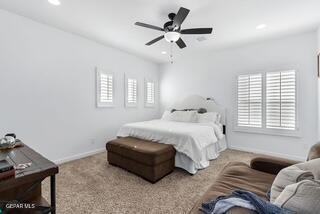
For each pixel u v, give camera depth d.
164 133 3.02
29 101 2.88
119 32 3.31
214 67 4.51
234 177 1.57
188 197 2.12
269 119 3.69
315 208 0.70
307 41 3.28
